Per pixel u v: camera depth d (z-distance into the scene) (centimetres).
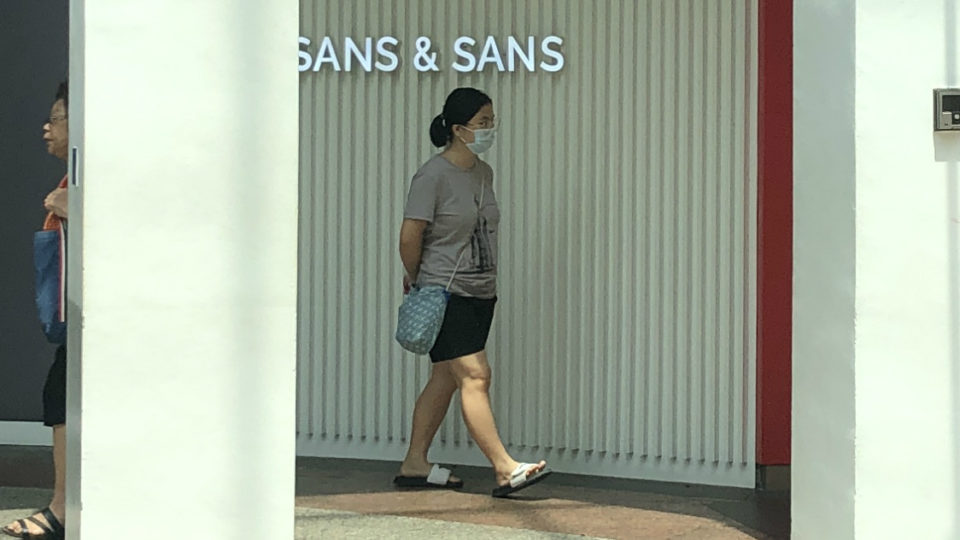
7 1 812
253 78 486
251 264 487
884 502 535
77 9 482
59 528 604
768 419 745
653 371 766
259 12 485
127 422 480
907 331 532
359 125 815
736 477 754
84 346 476
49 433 824
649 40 763
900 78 529
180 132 481
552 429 786
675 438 765
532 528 640
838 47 540
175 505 485
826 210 551
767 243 742
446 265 704
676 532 636
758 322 745
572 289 781
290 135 489
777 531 640
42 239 577
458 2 797
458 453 805
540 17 782
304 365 827
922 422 534
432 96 805
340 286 821
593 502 704
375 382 820
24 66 813
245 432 489
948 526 536
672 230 761
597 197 774
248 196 486
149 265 480
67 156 549
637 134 767
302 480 754
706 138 753
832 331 548
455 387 739
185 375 484
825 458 555
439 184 704
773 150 741
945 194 531
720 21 750
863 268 530
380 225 816
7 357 821
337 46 815
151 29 478
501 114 791
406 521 650
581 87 777
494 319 794
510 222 791
